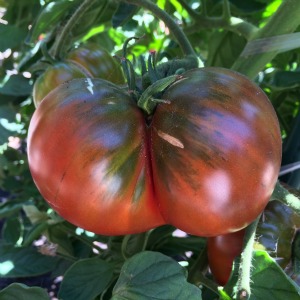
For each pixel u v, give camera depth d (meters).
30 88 0.26
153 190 0.13
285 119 0.27
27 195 0.30
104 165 0.12
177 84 0.13
